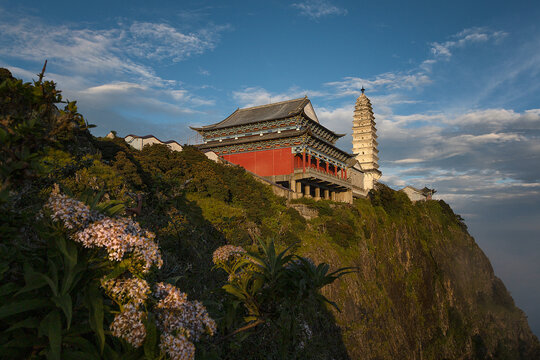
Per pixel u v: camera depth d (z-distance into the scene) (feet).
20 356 11.00
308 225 169.99
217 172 153.69
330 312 88.94
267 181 185.47
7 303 10.72
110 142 103.09
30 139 11.81
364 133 407.03
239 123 231.30
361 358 129.39
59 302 10.43
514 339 339.36
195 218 67.72
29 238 14.49
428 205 371.97
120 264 12.22
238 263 19.31
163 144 141.38
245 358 21.66
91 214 12.76
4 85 12.27
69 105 13.41
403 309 220.02
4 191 11.02
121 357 11.51
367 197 284.61
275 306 18.33
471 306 319.68
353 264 167.63
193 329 13.57
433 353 230.68
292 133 207.41
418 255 275.59
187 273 33.32
